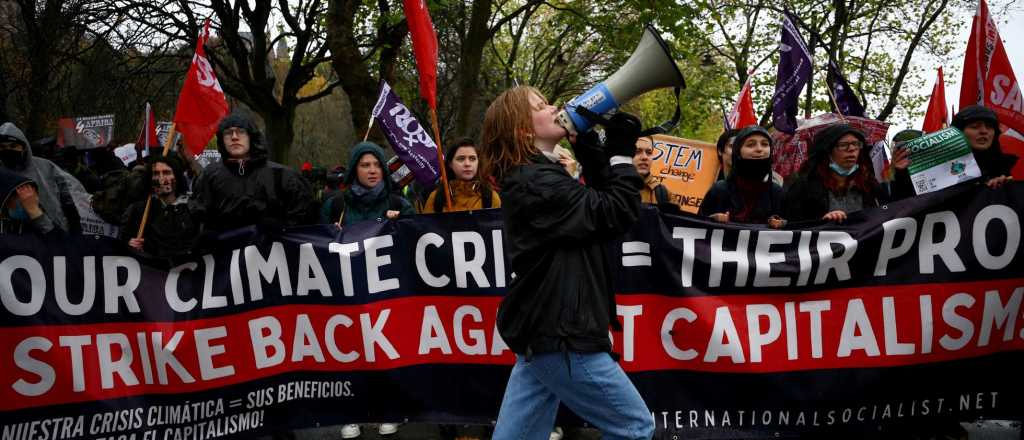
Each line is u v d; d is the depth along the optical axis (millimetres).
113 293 4016
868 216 4039
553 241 2523
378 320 4246
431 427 4797
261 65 17766
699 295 4070
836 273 4035
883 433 4113
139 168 5730
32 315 3848
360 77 12156
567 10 17547
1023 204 3982
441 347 4250
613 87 2600
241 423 4176
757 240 4062
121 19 15148
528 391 2707
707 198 4715
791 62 5551
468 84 15055
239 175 4559
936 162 4098
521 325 2578
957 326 3998
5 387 3777
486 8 14836
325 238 4270
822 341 4031
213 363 4148
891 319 4023
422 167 5754
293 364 4254
